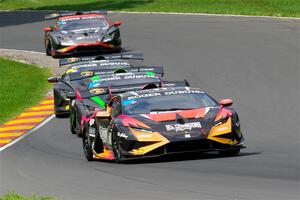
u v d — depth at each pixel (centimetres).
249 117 6912
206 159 4769
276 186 3669
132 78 6788
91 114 5550
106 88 6675
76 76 7419
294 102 7356
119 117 5019
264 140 5734
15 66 11519
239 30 12594
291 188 3594
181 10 15750
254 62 9781
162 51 11406
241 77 8956
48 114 8194
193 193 3656
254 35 11931
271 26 12694
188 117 4834
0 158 5941
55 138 6769
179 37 12494
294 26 12506
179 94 5188
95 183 4266
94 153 5297
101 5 18412
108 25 11838
